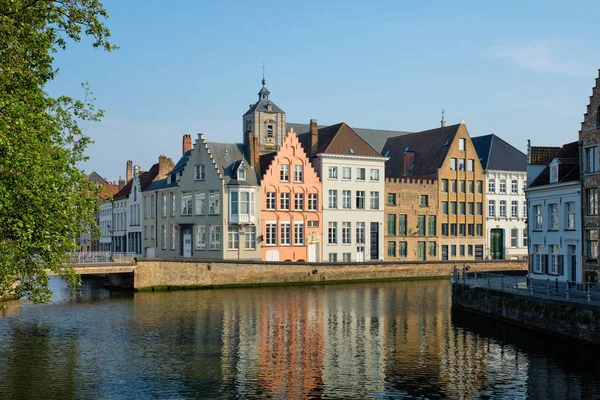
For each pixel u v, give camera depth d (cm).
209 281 5844
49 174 2141
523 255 8400
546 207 4356
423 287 5981
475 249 8131
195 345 3103
